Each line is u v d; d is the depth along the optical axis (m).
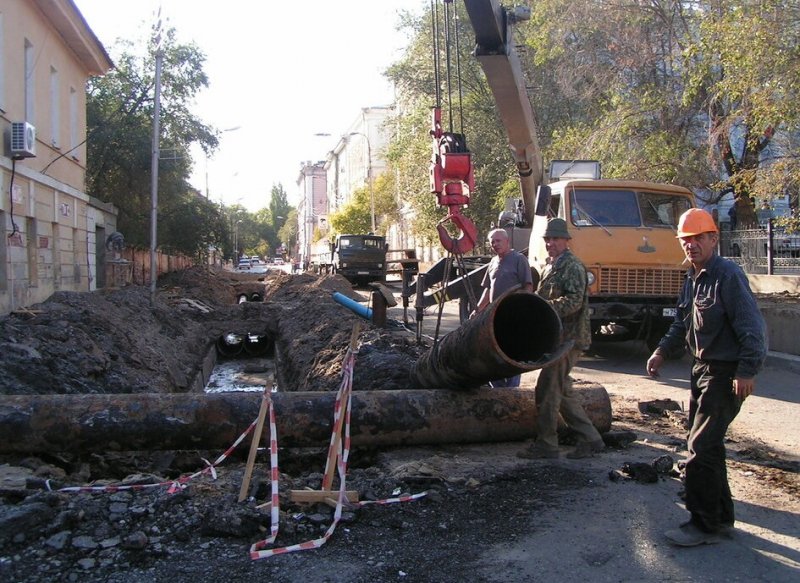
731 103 16.61
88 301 14.43
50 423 5.74
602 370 11.29
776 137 16.92
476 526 4.55
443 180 8.73
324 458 6.39
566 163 13.60
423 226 32.59
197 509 4.59
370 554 4.15
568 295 5.74
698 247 4.21
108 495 4.75
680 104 16.84
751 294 4.09
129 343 12.84
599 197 11.47
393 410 6.14
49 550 4.09
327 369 10.51
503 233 7.81
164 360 13.54
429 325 17.25
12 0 13.99
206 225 34.38
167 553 4.10
